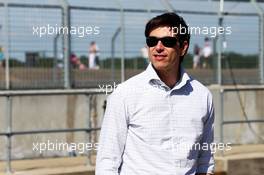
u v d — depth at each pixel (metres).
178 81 10.03
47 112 29.84
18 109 29.25
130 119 9.84
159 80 9.82
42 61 31.14
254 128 33.72
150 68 9.95
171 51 9.81
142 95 9.81
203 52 33.94
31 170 23.61
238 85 34.03
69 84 31.38
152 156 9.80
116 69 32.50
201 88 10.22
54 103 29.95
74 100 30.28
